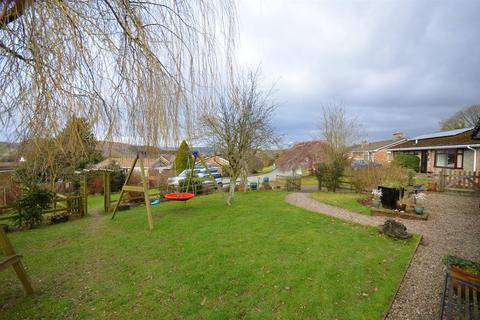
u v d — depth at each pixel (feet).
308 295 9.02
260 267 11.34
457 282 7.75
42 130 4.19
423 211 19.74
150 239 16.60
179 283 10.27
